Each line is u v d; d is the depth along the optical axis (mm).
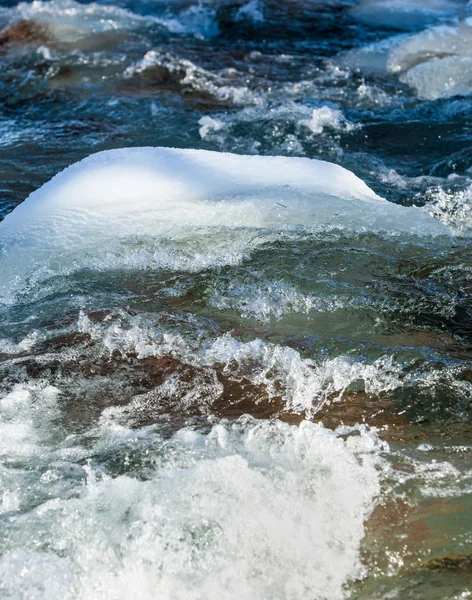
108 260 2859
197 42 5844
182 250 2896
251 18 6320
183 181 3105
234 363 2389
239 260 2871
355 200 3131
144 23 6203
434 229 3066
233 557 1704
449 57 5094
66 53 5473
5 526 1779
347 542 1739
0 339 2516
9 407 2211
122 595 1639
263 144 4148
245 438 2053
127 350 2461
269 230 2986
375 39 5887
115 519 1787
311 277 2777
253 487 1864
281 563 1696
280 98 4727
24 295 2730
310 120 4383
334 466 1938
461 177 3742
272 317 2605
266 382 2303
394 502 1835
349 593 1644
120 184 3074
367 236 2986
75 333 2537
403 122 4402
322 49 5672
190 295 2719
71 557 1705
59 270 2826
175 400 2242
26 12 6344
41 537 1750
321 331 2531
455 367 2344
